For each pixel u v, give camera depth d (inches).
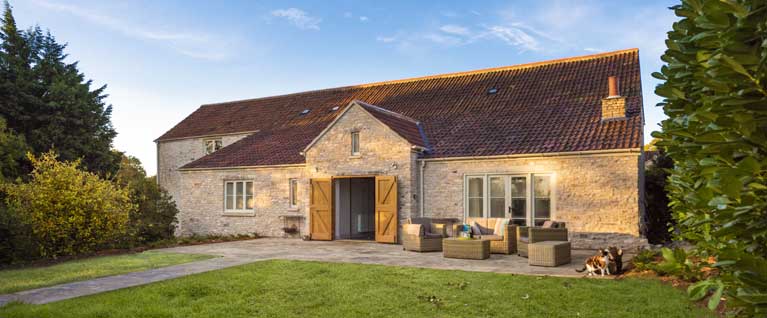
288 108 1110.4
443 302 315.9
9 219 527.2
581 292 332.8
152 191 770.8
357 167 719.7
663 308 284.0
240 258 528.1
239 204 872.3
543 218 625.6
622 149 575.5
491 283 370.0
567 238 552.1
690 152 142.9
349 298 329.1
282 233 818.2
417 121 815.1
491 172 652.1
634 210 574.9
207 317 288.2
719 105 110.7
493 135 702.5
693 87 150.3
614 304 299.3
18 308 303.6
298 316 290.7
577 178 605.9
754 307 103.4
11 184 584.1
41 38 1214.9
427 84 979.9
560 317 279.0
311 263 478.0
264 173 843.4
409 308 303.6
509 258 522.6
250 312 299.4
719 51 109.3
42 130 1105.4
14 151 916.0
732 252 102.1
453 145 706.8
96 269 456.4
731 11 104.7
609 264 397.1
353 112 728.3
